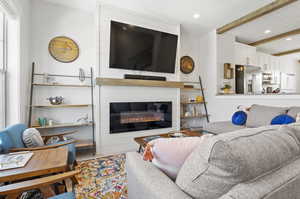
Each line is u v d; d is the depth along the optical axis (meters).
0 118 1.95
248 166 0.53
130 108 3.02
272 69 5.24
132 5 2.76
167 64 3.36
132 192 0.95
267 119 2.37
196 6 2.80
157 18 3.20
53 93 2.75
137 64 3.05
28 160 1.23
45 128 2.67
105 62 2.81
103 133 2.77
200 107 4.34
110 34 2.78
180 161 0.84
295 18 3.12
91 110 3.02
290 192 0.59
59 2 2.69
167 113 3.42
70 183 1.78
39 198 1.40
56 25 2.77
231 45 4.01
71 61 2.86
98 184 1.75
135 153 1.16
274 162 0.61
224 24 3.51
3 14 1.98
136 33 3.00
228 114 3.56
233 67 4.05
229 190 0.54
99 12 2.73
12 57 2.05
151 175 0.80
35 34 2.62
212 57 3.90
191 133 2.39
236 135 0.66
